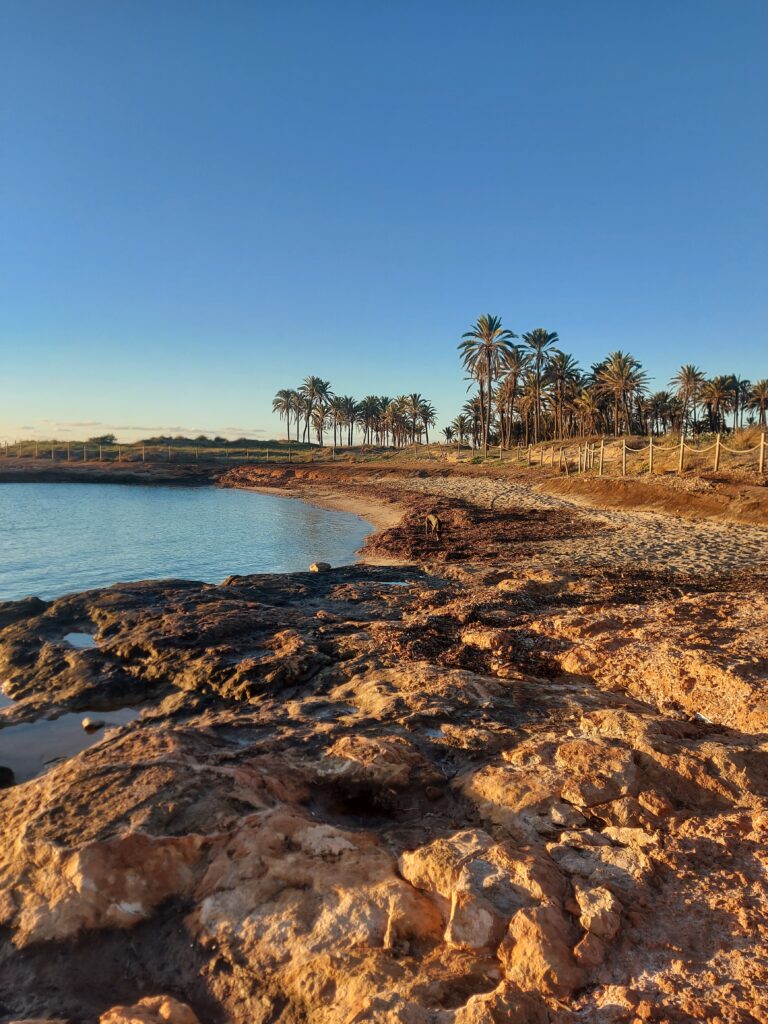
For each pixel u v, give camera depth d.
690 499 21.95
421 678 6.82
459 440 93.69
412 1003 2.70
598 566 14.57
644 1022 2.62
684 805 4.42
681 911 3.30
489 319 63.34
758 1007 2.65
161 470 76.69
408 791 4.76
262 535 26.14
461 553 18.20
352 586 12.89
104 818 3.86
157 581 13.18
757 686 5.98
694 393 80.81
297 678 7.63
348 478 60.25
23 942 3.38
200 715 7.03
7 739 6.92
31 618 10.74
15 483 68.50
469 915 3.21
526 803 4.32
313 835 3.91
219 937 3.31
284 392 120.31
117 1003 3.12
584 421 79.88
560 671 7.61
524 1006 2.65
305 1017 2.88
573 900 3.37
